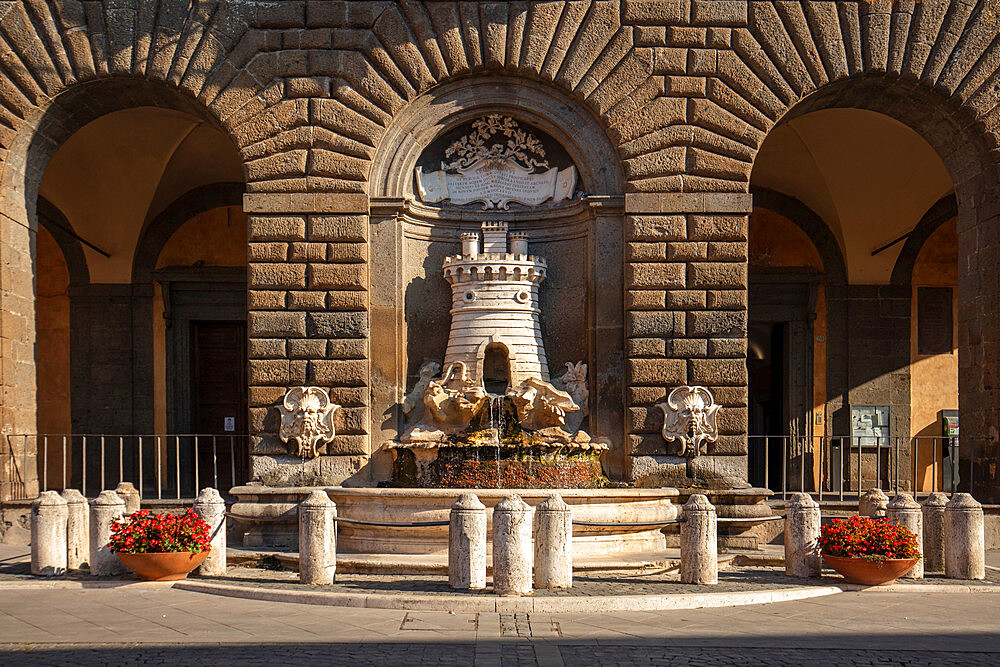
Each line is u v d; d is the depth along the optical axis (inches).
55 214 975.6
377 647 420.2
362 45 740.0
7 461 738.8
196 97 736.3
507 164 786.2
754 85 736.3
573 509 629.3
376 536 641.6
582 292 770.8
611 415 742.5
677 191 734.5
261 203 736.3
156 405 994.7
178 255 1008.2
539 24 740.0
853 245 1005.8
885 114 808.9
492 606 495.8
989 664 403.9
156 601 524.4
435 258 783.7
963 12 743.7
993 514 721.6
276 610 497.0
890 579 564.4
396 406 742.5
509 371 739.4
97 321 992.9
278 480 728.3
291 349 735.1
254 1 741.3
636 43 738.8
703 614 492.4
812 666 397.1
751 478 1085.1
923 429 1019.9
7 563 639.1
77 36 738.8
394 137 748.0
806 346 1020.5
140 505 745.6
